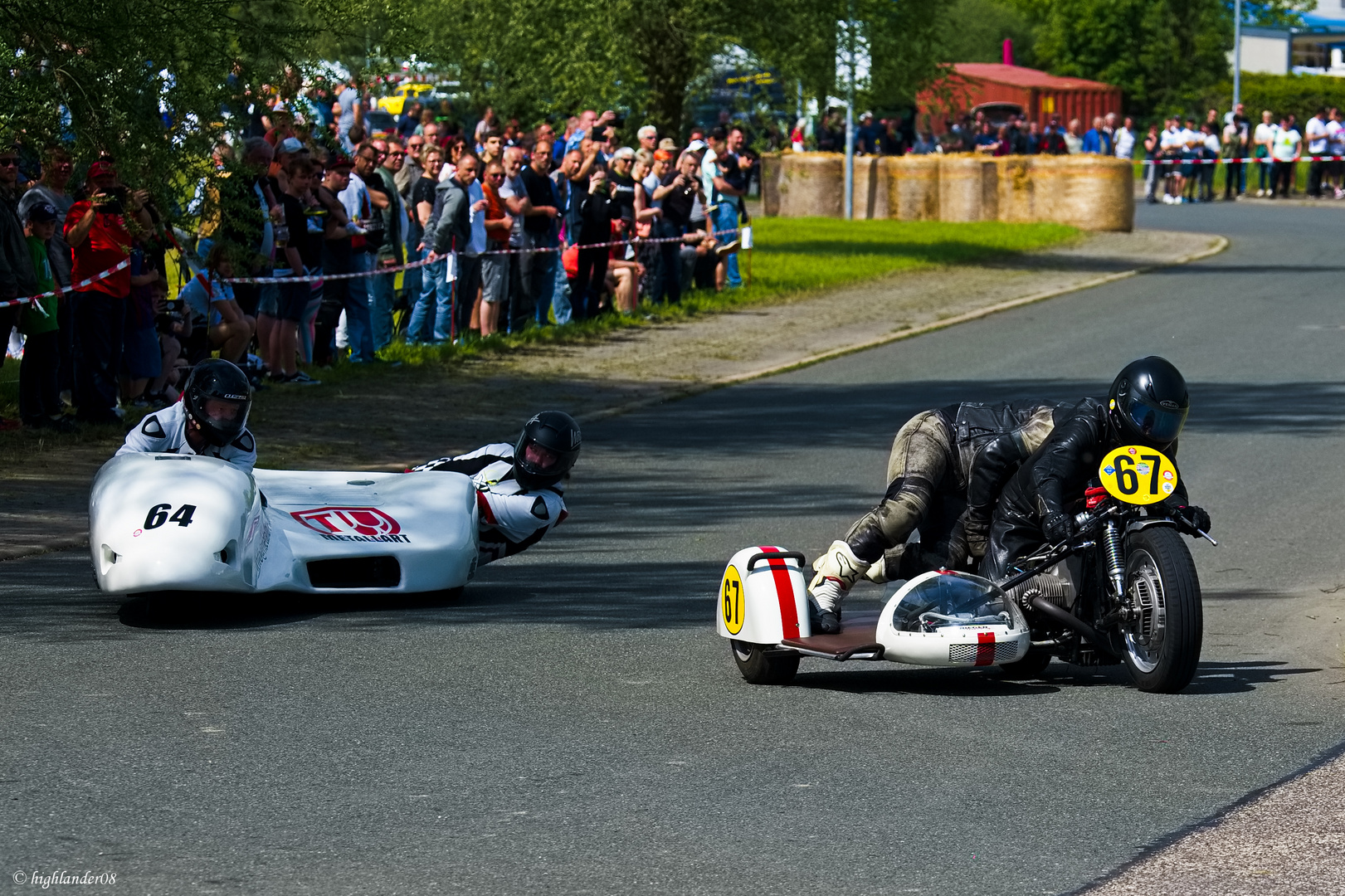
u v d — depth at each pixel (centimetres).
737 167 6988
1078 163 10575
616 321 5925
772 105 8450
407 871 1330
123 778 1556
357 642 2150
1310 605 2512
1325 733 1784
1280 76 17650
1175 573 1909
